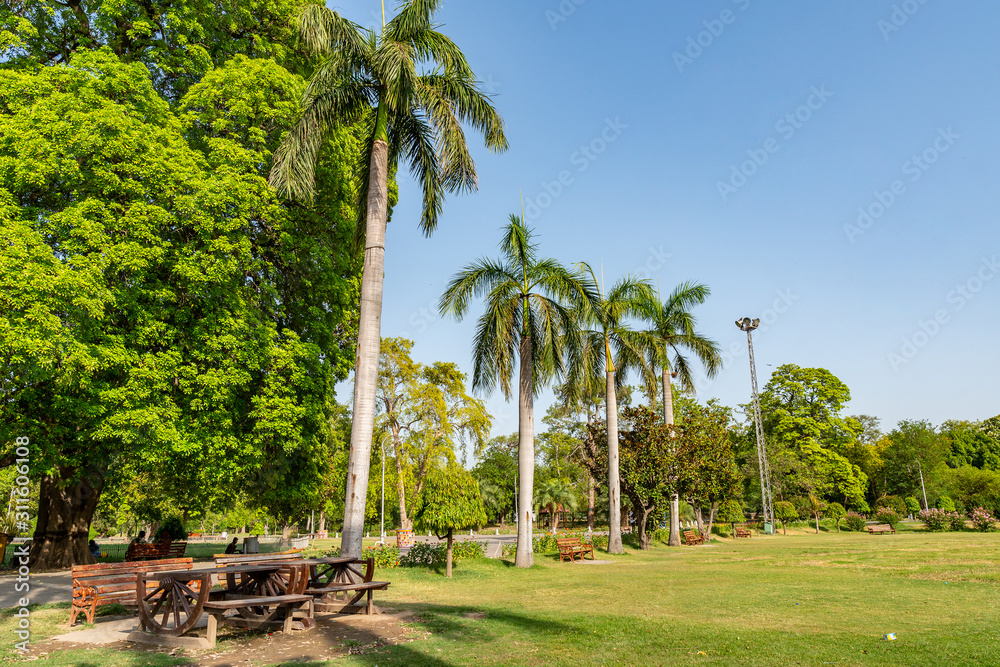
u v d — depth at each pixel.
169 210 13.54
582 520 66.31
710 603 9.87
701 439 29.05
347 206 18.30
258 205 14.61
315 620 8.88
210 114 15.21
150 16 16.86
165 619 7.71
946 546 25.12
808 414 57.81
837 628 7.40
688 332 31.09
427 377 41.50
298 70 18.98
